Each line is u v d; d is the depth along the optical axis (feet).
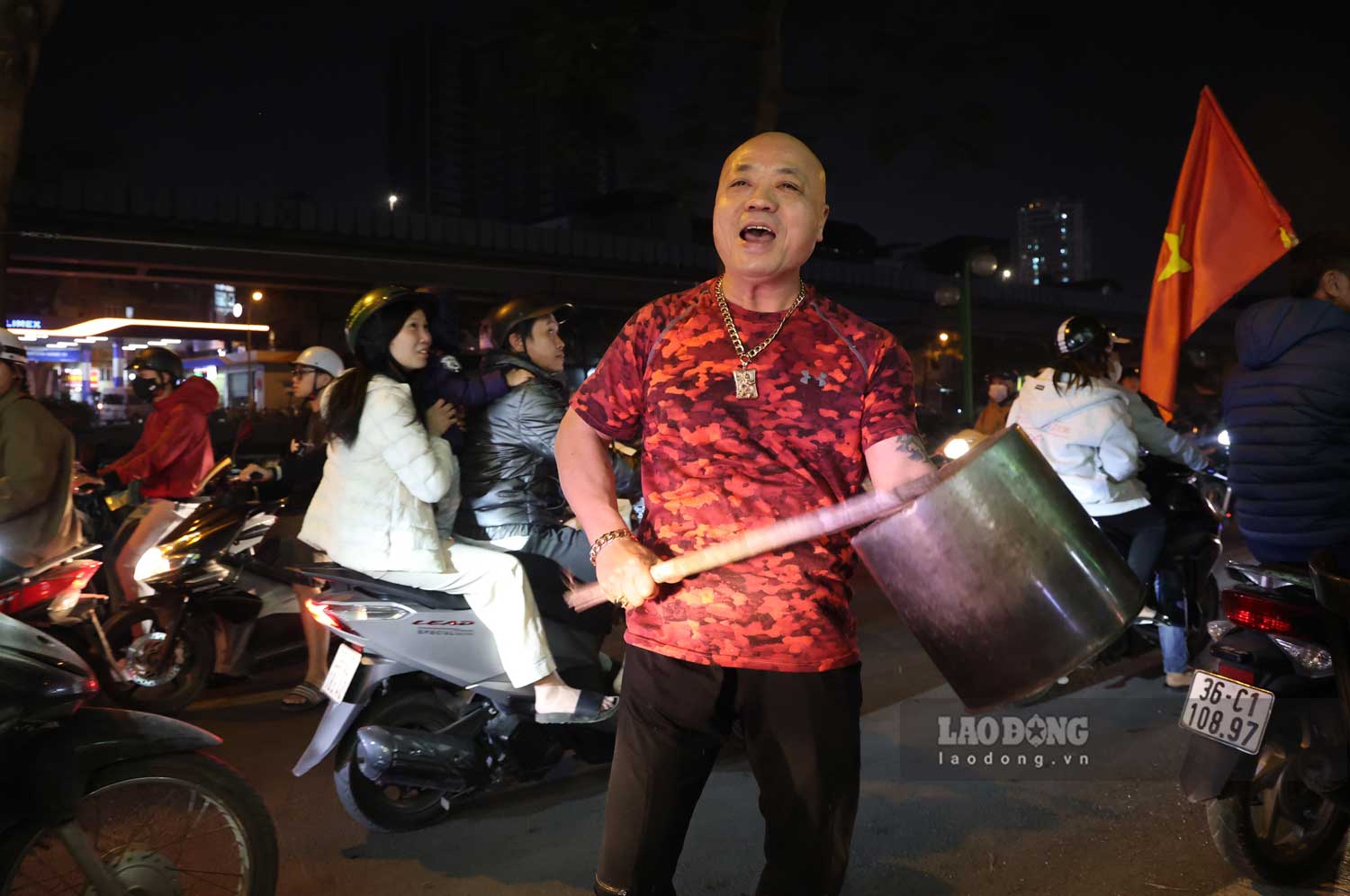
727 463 6.54
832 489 6.59
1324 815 10.22
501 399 12.63
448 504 12.34
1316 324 10.23
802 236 6.62
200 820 9.07
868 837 11.43
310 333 168.96
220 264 141.18
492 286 164.04
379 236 152.56
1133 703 16.25
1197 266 16.49
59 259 132.05
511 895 10.34
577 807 12.53
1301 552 10.37
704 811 12.24
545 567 12.55
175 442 18.61
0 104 27.78
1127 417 16.15
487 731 12.15
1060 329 16.76
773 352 6.60
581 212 203.10
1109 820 11.77
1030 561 5.94
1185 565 17.67
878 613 23.13
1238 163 16.11
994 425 31.35
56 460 14.23
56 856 9.59
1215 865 10.62
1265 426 10.46
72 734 7.99
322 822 12.30
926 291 204.85
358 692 11.62
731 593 6.44
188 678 17.22
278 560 19.71
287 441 90.07
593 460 7.10
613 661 13.42
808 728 6.42
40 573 14.56
